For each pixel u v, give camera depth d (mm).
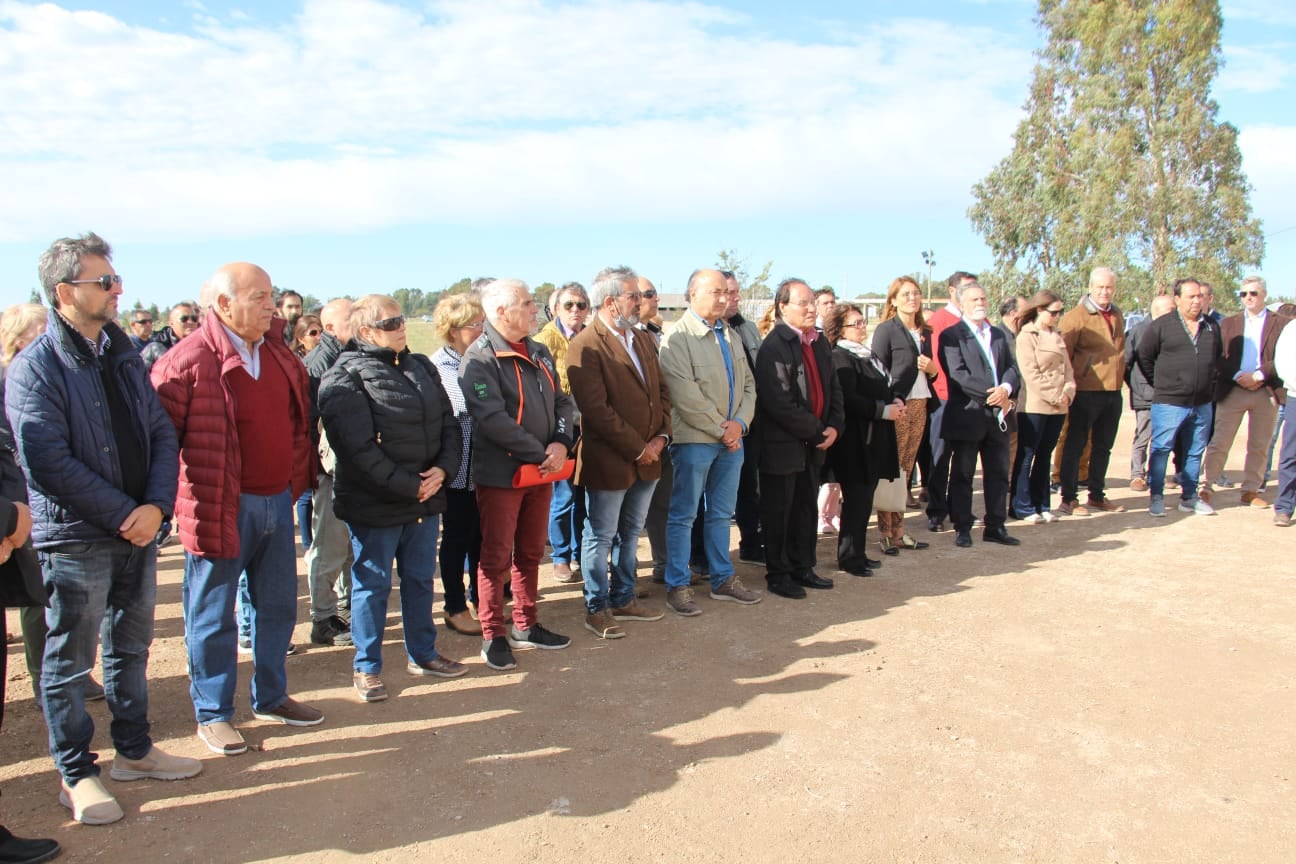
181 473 3320
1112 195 30562
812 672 4273
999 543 6723
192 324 6551
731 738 3590
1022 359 7234
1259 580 5688
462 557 4879
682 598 5160
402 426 3859
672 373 5039
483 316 4953
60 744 2977
